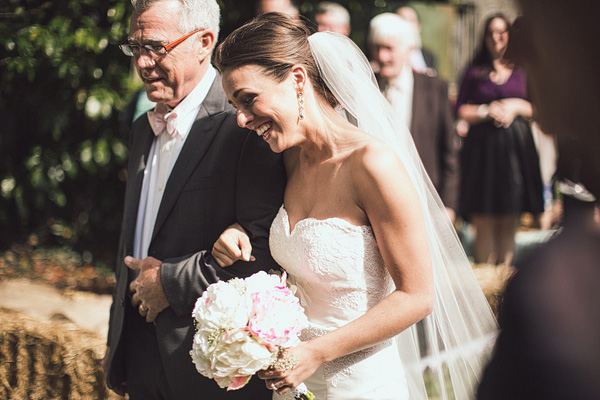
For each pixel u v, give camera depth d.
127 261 2.29
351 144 1.95
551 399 0.83
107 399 3.11
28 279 5.35
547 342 0.84
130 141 2.61
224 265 2.15
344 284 1.94
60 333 3.17
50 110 5.50
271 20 1.99
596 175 0.85
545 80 0.86
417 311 1.82
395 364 2.05
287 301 1.81
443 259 2.18
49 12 5.22
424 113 4.32
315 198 2.01
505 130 5.09
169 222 2.27
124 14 5.06
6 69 5.26
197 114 2.32
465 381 2.14
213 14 2.34
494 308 3.52
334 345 1.84
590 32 0.80
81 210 6.20
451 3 7.81
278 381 1.82
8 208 6.15
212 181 2.24
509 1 0.92
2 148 5.92
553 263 0.87
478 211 5.15
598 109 0.82
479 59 5.25
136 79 5.47
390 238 1.85
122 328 2.37
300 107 1.96
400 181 1.85
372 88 2.12
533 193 5.15
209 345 1.77
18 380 3.21
